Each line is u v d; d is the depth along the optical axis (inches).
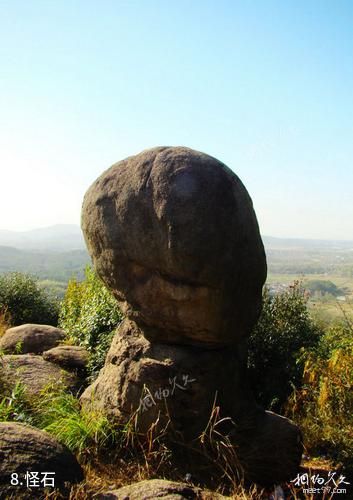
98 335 240.1
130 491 124.6
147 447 156.4
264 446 161.2
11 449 122.8
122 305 172.7
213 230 145.3
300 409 203.8
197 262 146.3
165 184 149.3
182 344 165.8
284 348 252.4
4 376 201.0
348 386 185.9
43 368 221.0
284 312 267.1
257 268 156.6
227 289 150.5
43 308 435.8
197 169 149.3
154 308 160.4
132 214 155.6
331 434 178.4
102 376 178.1
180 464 152.8
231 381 169.3
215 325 155.6
